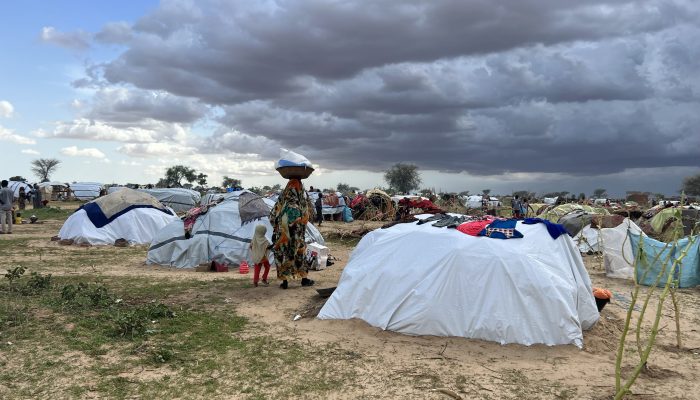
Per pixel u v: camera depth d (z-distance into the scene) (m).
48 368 5.59
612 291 10.99
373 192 34.41
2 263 13.33
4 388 5.05
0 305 8.07
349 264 8.39
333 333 7.09
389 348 6.49
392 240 7.93
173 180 98.38
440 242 7.40
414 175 109.94
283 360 6.04
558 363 6.07
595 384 5.47
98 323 7.29
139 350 6.27
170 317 7.82
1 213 20.78
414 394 5.12
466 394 5.14
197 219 14.17
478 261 6.93
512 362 6.08
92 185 62.91
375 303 7.36
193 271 13.03
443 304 6.89
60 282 10.56
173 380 5.38
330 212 32.25
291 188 10.30
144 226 18.45
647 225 18.92
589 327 7.32
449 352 6.35
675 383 5.57
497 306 6.71
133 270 12.93
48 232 21.83
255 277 10.52
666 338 7.41
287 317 8.06
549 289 6.71
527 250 7.06
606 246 13.17
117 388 5.14
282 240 10.20
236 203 14.59
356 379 5.49
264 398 4.99
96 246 17.39
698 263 11.26
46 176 114.19
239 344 6.63
